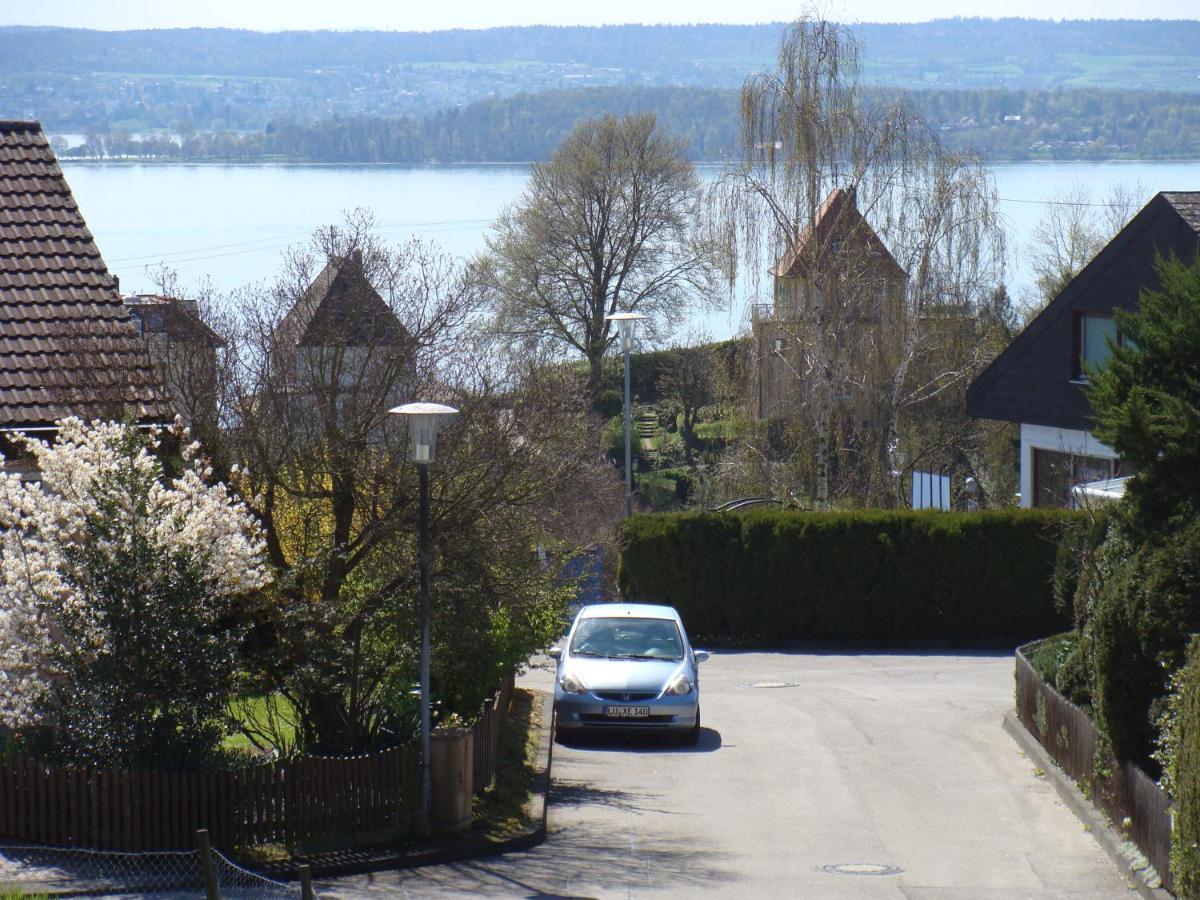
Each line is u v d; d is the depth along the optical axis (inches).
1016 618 2586.1
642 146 5339.6
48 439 1374.3
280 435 1251.8
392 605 1221.7
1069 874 1076.5
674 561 2647.6
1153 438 1127.0
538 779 1354.6
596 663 1635.1
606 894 1000.9
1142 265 2491.4
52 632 1128.2
